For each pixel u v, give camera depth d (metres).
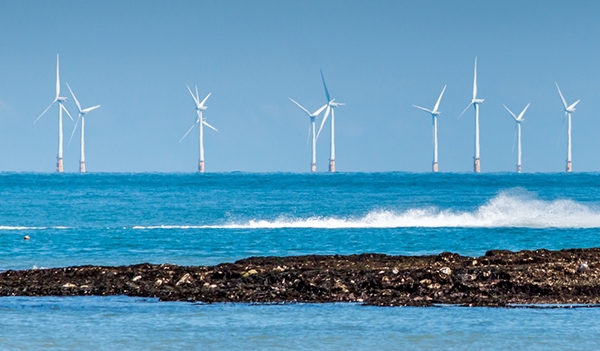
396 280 78.06
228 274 82.44
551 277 78.06
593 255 91.25
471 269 79.38
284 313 70.81
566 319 68.06
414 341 62.78
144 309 72.44
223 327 66.69
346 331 65.25
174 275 82.88
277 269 84.25
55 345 62.12
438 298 74.62
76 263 104.88
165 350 60.94
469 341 62.56
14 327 66.88
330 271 81.31
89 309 72.56
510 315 69.31
